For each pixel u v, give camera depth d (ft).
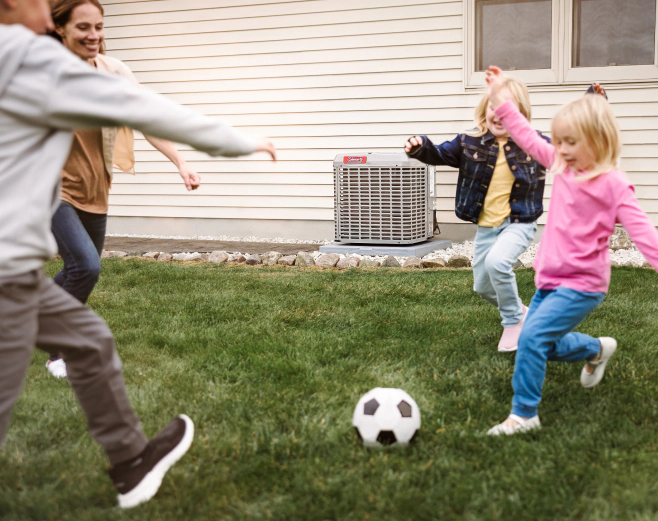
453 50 26.61
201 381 11.23
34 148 5.68
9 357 5.75
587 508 6.97
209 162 31.04
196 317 15.52
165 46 30.91
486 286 12.92
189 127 5.99
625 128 24.86
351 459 8.29
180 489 7.59
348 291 17.88
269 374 11.50
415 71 27.27
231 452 8.54
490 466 8.03
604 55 24.81
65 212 11.06
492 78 9.85
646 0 24.00
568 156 8.80
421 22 26.89
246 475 7.91
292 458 8.45
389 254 24.76
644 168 24.85
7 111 5.48
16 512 7.11
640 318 14.56
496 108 9.93
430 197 26.84
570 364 11.51
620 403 9.78
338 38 28.19
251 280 19.92
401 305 16.37
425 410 9.82
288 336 13.79
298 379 11.16
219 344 13.34
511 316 12.48
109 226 33.35
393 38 27.40
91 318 6.79
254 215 30.66
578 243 8.97
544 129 25.75
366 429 8.59
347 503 7.19
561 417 9.44
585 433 8.75
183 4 30.32
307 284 19.08
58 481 7.81
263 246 28.09
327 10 28.19
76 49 10.37
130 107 5.73
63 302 6.53
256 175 30.37
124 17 31.35
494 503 7.07
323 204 29.43
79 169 11.32
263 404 10.07
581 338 9.72
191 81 30.76
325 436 8.91
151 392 10.69
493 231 12.57
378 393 8.77
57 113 5.52
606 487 7.35
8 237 5.53
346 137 28.68
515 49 25.84
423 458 8.27
